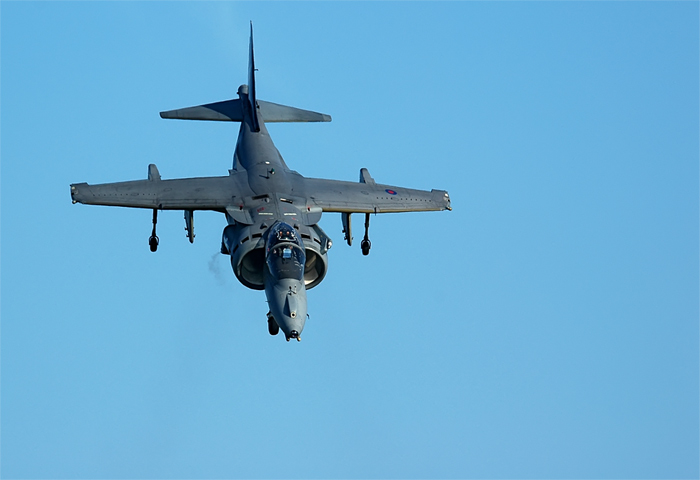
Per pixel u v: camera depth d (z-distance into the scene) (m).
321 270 150.25
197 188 155.38
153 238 158.88
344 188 161.00
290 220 148.25
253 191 155.38
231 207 151.62
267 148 169.25
